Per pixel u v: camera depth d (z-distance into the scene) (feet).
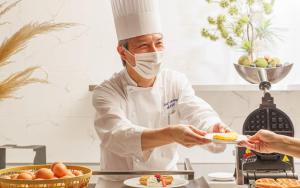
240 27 10.22
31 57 11.21
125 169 7.51
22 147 6.77
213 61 10.97
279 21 10.93
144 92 7.76
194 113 7.71
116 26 7.70
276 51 10.89
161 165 7.58
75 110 11.27
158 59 7.38
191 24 11.00
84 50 11.21
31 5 11.19
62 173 4.99
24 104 11.28
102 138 7.18
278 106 11.11
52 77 11.25
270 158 6.42
